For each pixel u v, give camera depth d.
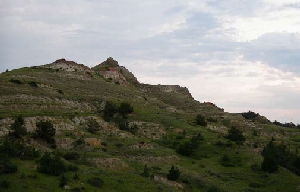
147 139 114.31
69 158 84.25
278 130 158.00
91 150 92.81
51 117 102.44
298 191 90.38
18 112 101.12
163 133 122.75
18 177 66.81
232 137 125.88
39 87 131.50
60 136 95.56
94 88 153.75
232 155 112.25
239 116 174.00
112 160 87.56
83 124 108.44
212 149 115.75
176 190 78.50
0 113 97.56
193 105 183.12
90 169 79.06
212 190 82.38
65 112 112.25
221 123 155.75
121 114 127.00
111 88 163.12
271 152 114.19
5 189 61.31
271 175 98.75
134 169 87.19
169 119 136.50
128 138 108.81
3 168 67.94
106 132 109.06
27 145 83.75
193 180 87.50
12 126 88.62
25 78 140.00
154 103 163.88
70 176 71.62
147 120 128.75
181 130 128.38
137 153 97.94
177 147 111.75
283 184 93.75
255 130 152.00
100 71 185.88
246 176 97.44
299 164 111.44
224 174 97.31
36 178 67.62
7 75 140.88
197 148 114.69
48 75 154.00
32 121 96.75
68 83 150.62
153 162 95.81
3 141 81.94
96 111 127.75
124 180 76.00
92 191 66.94
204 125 143.12
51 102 119.00
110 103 128.38
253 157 111.06
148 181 78.31
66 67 170.50
